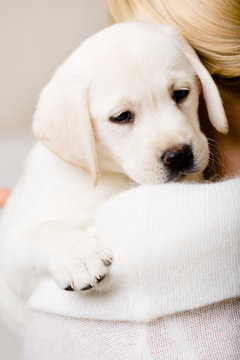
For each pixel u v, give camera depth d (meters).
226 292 1.01
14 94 3.68
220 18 1.43
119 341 1.04
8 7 3.54
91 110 1.56
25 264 1.43
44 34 3.66
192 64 1.53
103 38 1.55
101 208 1.23
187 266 1.02
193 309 1.02
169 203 1.06
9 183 3.40
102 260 1.10
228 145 1.52
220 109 1.43
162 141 1.47
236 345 0.98
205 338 0.99
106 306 1.07
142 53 1.50
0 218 2.09
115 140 1.56
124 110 1.51
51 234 1.37
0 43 3.68
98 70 1.52
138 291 1.05
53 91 1.61
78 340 1.08
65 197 1.59
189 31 1.52
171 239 1.03
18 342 1.73
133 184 1.60
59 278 1.16
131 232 1.06
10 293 1.70
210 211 1.03
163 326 1.02
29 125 3.74
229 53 1.44
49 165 1.66
